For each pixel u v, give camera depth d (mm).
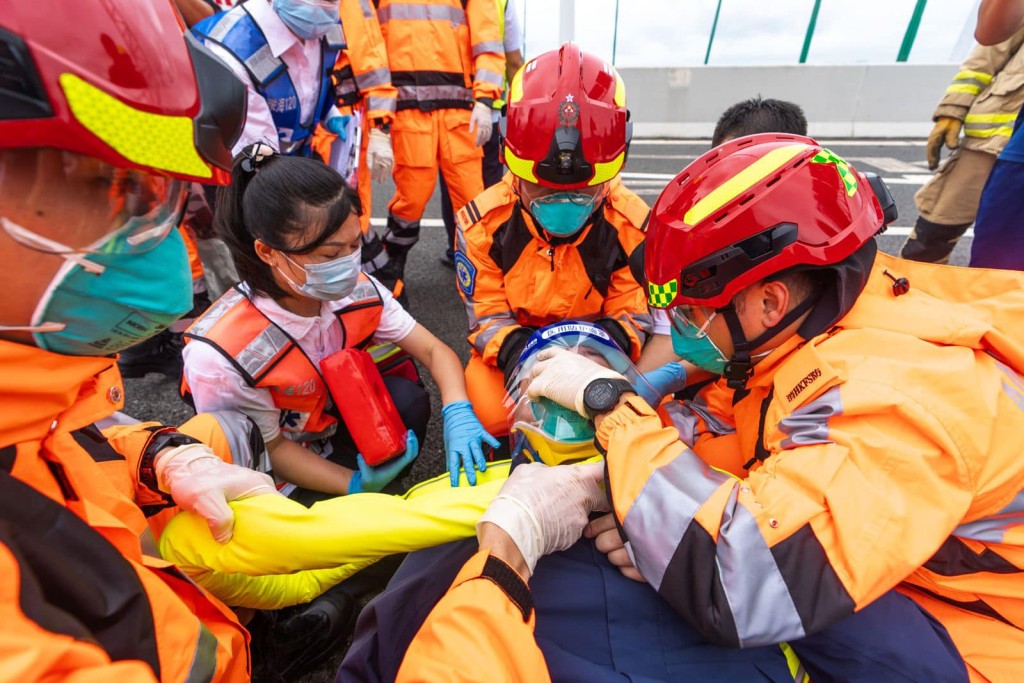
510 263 1761
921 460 720
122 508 857
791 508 744
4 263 540
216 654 781
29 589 488
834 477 741
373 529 988
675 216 902
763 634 728
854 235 811
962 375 751
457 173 2951
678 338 1052
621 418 940
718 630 745
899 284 901
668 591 794
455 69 2717
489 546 824
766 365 951
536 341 1427
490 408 1777
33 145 485
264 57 1994
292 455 1527
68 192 535
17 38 452
